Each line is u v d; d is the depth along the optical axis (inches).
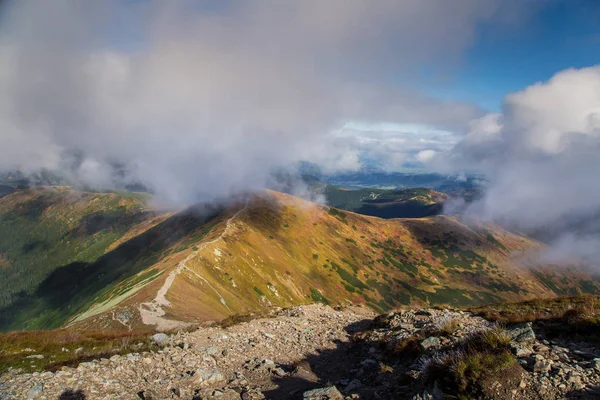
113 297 3826.3
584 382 300.2
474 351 364.8
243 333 756.0
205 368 521.7
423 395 343.3
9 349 541.6
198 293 3240.7
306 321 924.6
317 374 526.6
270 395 427.2
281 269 5748.0
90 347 577.6
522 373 323.0
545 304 686.5
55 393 390.6
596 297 661.9
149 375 471.8
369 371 506.6
